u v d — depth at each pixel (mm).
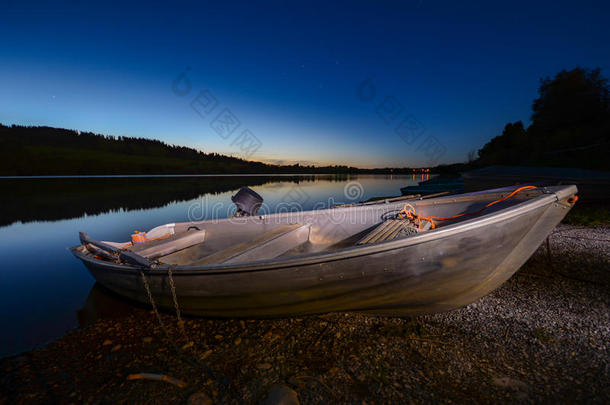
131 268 3211
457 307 3057
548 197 2688
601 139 17297
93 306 3889
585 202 8734
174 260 4641
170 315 3541
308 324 3127
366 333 2895
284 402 2002
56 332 3232
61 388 2307
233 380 2303
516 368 2262
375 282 2689
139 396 2170
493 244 2617
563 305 3168
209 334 3053
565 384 2053
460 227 2494
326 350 2645
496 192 3705
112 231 9688
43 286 4660
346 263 2607
